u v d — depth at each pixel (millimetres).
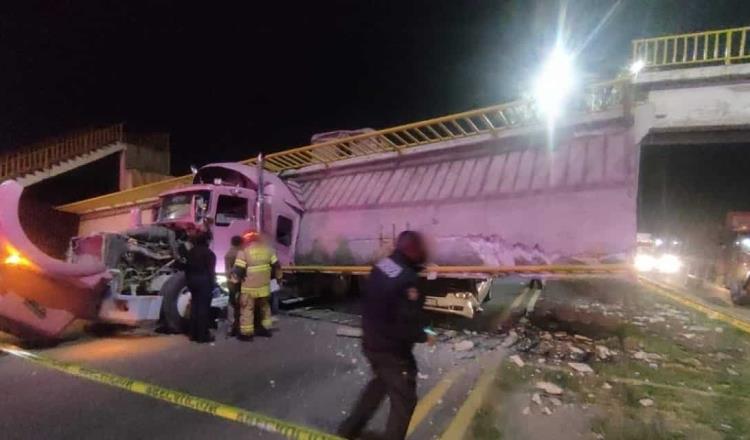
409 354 3617
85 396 4945
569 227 7164
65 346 7184
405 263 3611
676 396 4855
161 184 15875
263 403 4816
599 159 7105
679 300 11250
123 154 24203
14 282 6555
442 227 8453
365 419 3797
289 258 10578
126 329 8383
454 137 8672
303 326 8703
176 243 8742
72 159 22500
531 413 4461
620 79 6891
